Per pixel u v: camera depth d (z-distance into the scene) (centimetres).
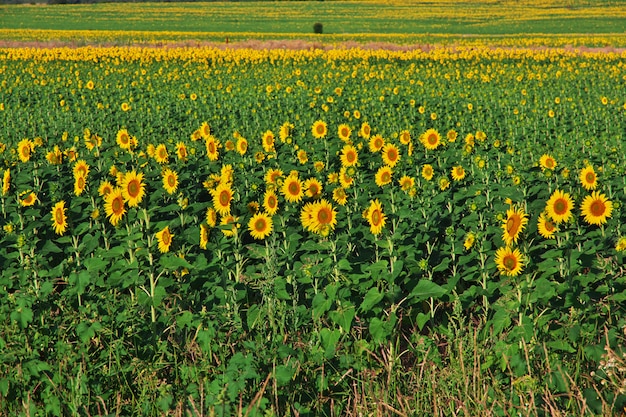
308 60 4322
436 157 1254
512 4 11006
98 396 473
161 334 566
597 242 633
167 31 7781
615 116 1988
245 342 492
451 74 3606
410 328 625
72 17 9619
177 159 1073
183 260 584
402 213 736
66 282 623
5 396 486
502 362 515
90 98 2622
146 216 632
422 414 476
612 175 962
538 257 674
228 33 7400
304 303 621
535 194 879
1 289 587
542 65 4056
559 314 548
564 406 471
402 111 2150
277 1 12450
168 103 2323
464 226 803
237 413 434
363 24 8550
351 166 934
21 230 758
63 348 503
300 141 1348
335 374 512
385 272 572
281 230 729
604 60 4122
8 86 2978
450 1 11625
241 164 1013
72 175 1045
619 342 512
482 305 665
